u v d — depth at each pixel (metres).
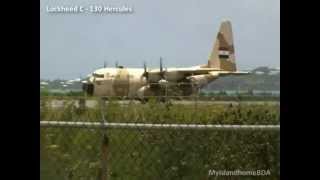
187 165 10.59
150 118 11.74
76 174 10.76
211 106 12.27
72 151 10.92
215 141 10.58
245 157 10.48
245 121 11.27
